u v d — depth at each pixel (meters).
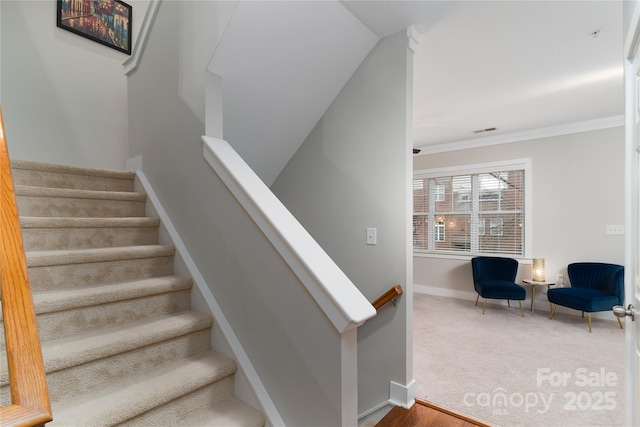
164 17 2.11
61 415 1.10
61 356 1.17
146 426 1.22
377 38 2.24
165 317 1.63
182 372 1.40
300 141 2.67
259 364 1.48
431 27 2.16
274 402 1.42
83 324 1.42
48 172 2.00
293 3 1.76
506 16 2.06
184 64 1.95
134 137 2.42
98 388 1.27
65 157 3.00
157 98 2.17
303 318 1.31
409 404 2.13
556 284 4.37
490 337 3.43
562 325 3.82
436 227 5.51
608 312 4.03
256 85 2.06
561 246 4.39
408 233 2.13
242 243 1.56
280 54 1.96
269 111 2.29
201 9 1.83
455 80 3.00
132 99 2.44
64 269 1.53
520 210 4.73
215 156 1.68
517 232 4.75
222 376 1.44
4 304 0.56
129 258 1.73
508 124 4.31
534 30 2.21
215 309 1.67
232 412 1.39
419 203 5.68
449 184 5.38
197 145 1.85
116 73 3.38
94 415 1.10
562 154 4.38
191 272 1.80
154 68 2.21
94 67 3.21
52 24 2.93
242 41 1.76
